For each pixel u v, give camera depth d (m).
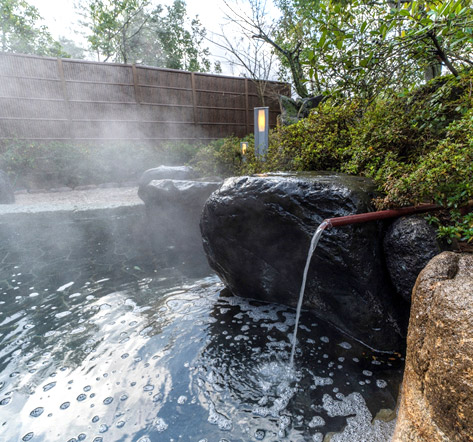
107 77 11.33
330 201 2.01
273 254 2.42
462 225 1.70
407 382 0.98
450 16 1.99
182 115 12.98
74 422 1.54
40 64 10.10
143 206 6.82
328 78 3.06
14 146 9.18
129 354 2.08
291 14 9.41
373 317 1.90
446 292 0.89
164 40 21.75
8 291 3.15
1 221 5.68
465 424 0.73
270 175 2.62
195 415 1.55
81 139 11.06
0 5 14.13
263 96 12.88
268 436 1.41
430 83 2.70
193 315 2.56
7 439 1.46
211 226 2.68
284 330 2.24
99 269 3.72
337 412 1.50
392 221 1.91
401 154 2.74
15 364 2.01
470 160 1.64
